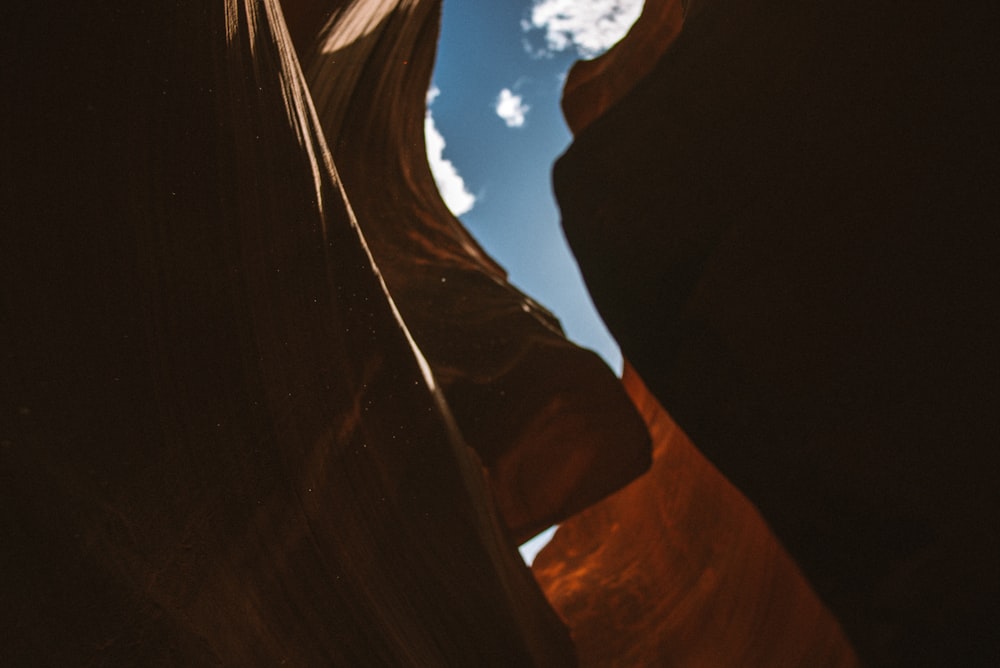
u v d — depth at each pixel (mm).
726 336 3582
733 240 3543
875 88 3029
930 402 2742
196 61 1772
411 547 2984
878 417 2928
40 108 1222
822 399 3152
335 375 2684
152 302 1526
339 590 2229
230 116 1949
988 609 2637
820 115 3277
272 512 1979
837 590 3195
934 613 2795
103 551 1283
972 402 2609
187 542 1561
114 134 1415
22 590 1098
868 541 3100
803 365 3219
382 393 3227
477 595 3480
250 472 1895
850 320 3016
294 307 2357
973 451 2619
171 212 1623
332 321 2742
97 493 1290
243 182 2004
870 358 2945
